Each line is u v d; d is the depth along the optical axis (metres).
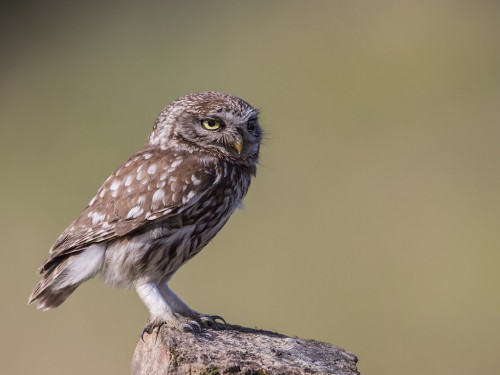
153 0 22.45
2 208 17.36
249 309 15.35
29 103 19.91
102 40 21.45
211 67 20.95
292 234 16.45
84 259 8.30
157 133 8.71
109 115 19.52
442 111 20.03
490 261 16.56
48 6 22.14
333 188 17.56
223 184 8.49
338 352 7.69
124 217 8.21
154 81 20.48
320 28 22.11
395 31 22.03
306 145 18.94
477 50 21.62
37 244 16.45
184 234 8.37
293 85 20.72
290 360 7.44
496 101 20.30
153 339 7.80
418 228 17.09
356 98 20.48
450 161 18.41
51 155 18.56
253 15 22.36
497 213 17.34
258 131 8.91
